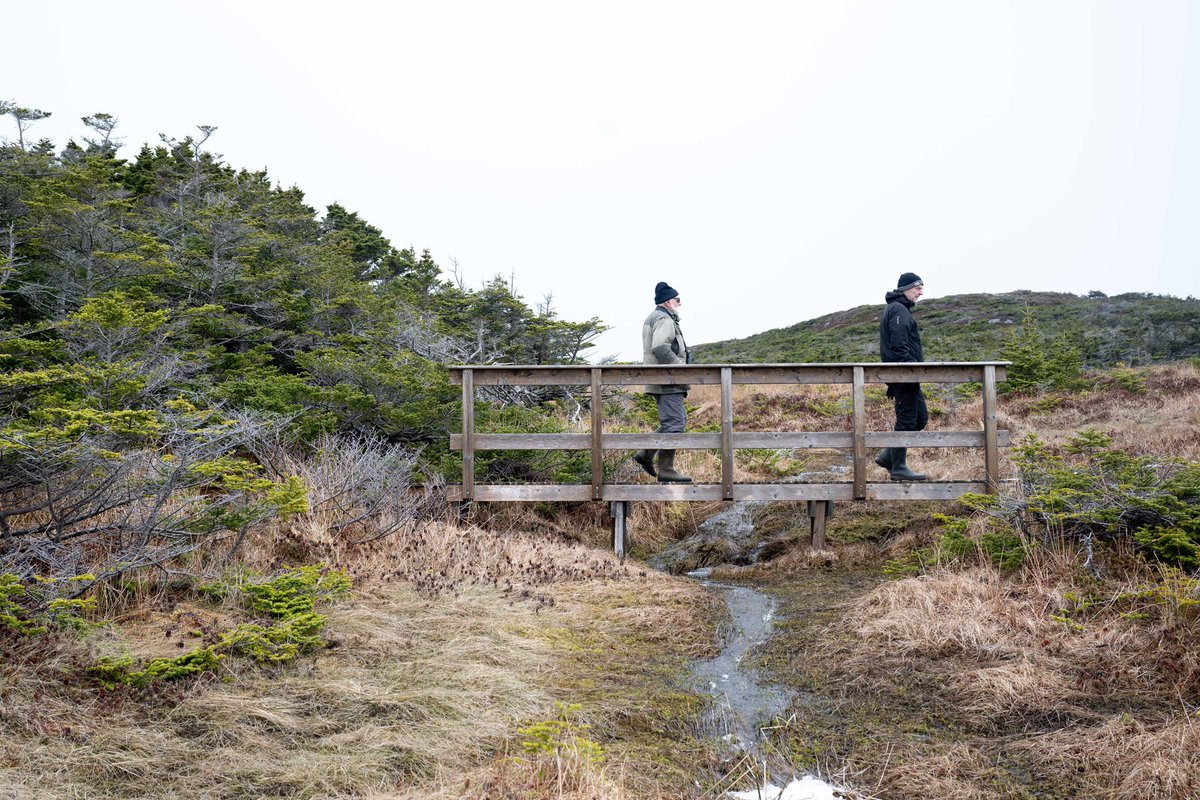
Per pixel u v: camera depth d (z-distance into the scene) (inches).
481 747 129.3
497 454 305.7
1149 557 188.2
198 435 183.5
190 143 654.5
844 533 272.7
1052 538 200.8
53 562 157.0
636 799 116.3
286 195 701.9
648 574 240.1
